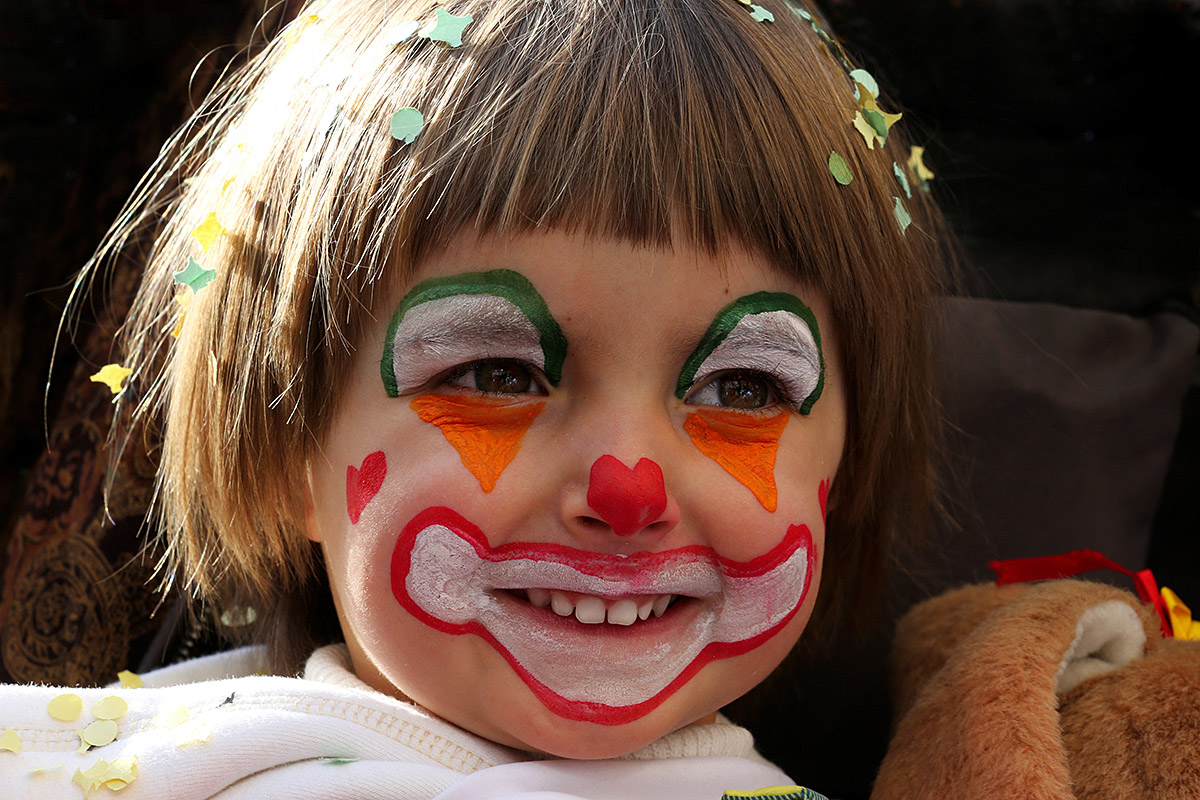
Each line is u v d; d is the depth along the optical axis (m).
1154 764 0.79
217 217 0.89
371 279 0.78
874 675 1.16
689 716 0.84
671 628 0.81
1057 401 1.18
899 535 1.11
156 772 0.80
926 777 0.84
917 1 1.18
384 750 0.84
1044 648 0.86
